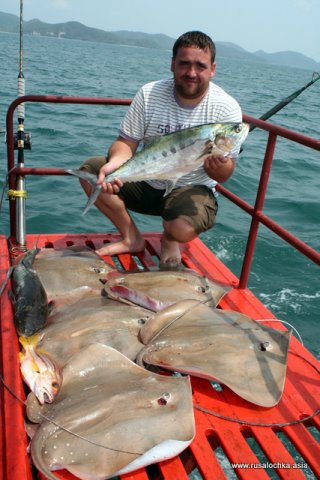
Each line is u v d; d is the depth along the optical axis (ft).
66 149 34.73
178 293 11.12
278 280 19.39
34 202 24.30
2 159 29.71
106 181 11.55
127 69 142.41
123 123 12.97
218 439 8.14
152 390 7.90
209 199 12.86
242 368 8.85
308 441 8.29
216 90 12.45
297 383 9.66
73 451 7.03
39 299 10.24
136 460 6.93
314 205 28.17
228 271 14.02
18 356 9.39
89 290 11.55
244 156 39.04
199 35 11.36
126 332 9.72
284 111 77.92
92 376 8.52
